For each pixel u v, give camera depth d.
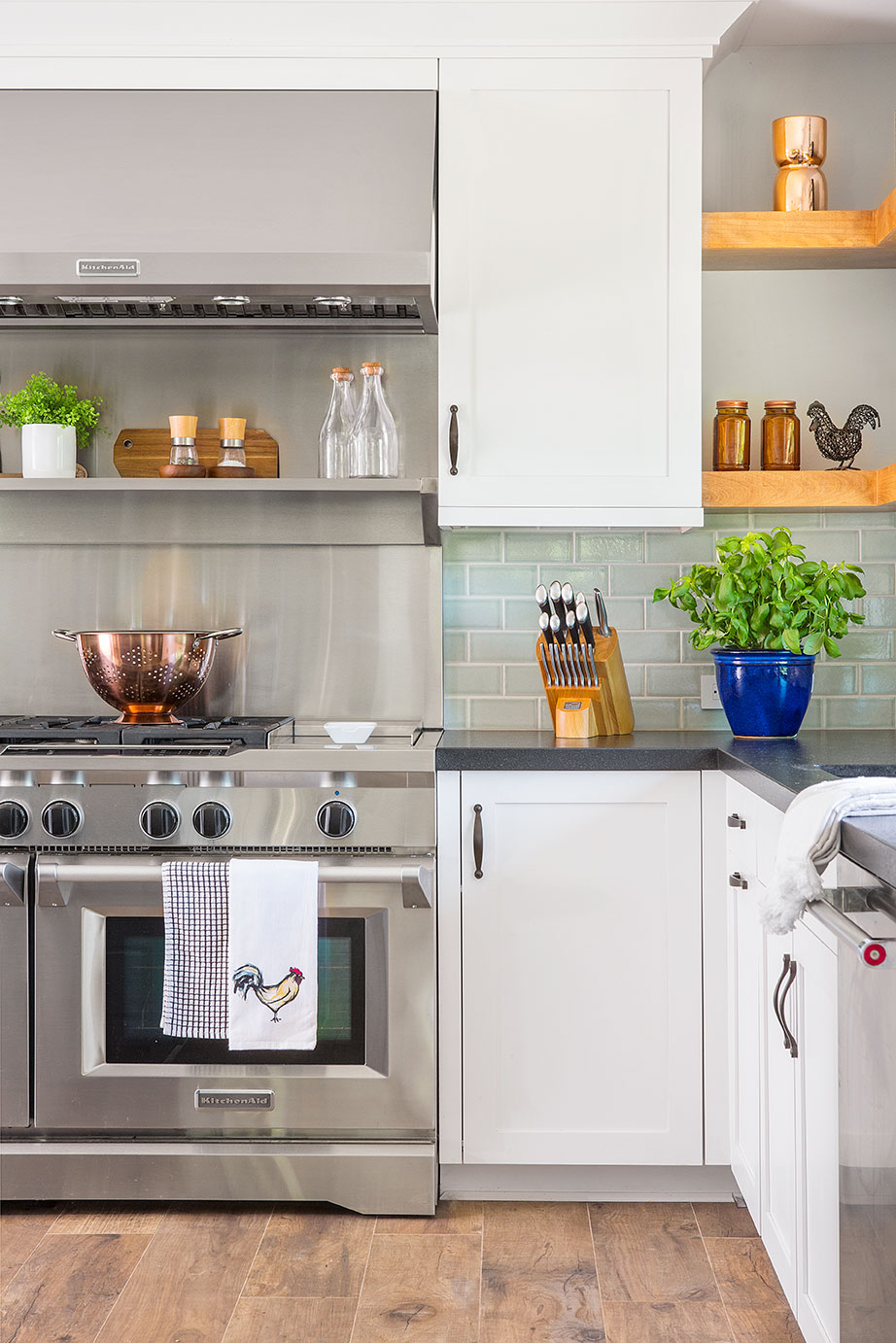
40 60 2.55
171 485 2.54
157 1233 2.29
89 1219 2.36
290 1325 1.97
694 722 2.85
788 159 2.68
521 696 2.87
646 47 2.51
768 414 2.73
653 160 2.53
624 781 2.33
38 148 2.53
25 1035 2.35
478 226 2.54
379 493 2.76
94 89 2.57
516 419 2.55
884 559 2.84
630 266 2.54
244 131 2.53
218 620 2.87
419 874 2.27
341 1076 2.34
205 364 2.87
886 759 2.14
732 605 2.53
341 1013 2.33
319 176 2.49
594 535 2.86
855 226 2.61
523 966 2.35
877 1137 1.30
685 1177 2.42
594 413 2.55
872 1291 1.33
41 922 2.33
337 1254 2.21
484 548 2.87
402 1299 2.05
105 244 2.43
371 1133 2.37
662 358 2.54
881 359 2.84
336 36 2.51
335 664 2.85
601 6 2.47
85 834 2.31
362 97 2.54
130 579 2.88
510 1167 2.43
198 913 2.28
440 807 2.34
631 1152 2.35
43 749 2.33
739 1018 2.23
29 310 2.70
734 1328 1.96
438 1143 2.36
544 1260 2.18
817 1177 1.63
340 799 2.30
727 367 2.86
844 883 1.47
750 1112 2.12
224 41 2.53
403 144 2.51
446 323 2.55
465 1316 2.00
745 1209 2.39
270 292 2.45
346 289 2.42
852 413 2.77
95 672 2.57
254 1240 2.26
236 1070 2.35
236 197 2.47
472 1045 2.35
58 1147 2.37
